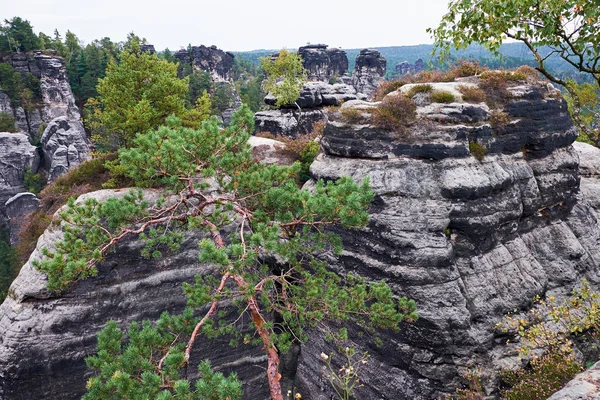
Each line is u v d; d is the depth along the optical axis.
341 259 22.20
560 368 16.44
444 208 20.30
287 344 13.23
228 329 13.66
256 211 14.55
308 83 70.06
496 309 20.33
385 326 15.02
